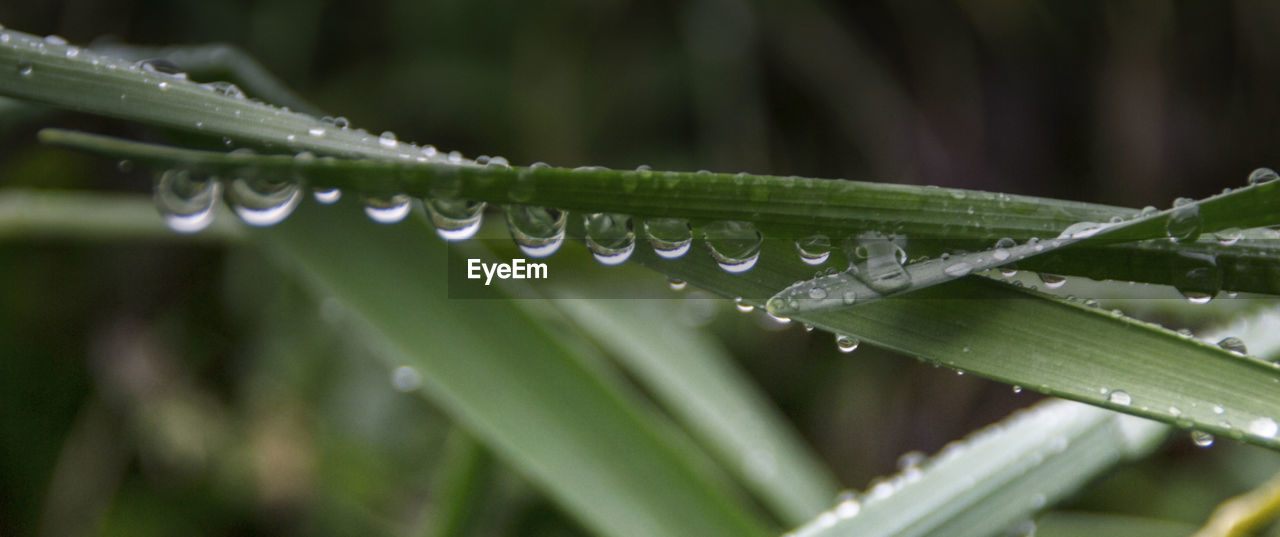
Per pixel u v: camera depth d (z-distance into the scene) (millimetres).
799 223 183
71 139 179
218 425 417
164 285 458
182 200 197
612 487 212
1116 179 574
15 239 247
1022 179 580
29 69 182
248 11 477
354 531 379
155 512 396
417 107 489
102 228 252
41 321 436
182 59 210
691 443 288
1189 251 182
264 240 208
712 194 182
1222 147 562
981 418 571
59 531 390
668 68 521
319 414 393
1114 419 212
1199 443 202
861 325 185
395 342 208
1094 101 573
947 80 566
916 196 183
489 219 266
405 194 179
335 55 500
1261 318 223
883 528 205
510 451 209
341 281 208
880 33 571
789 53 547
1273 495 211
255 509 390
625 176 181
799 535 204
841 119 563
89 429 413
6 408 412
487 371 211
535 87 500
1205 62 561
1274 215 179
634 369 279
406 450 394
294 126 187
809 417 533
